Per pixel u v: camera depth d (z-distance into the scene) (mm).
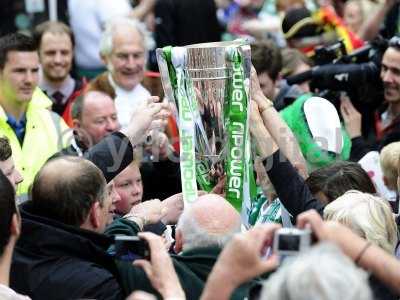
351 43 19797
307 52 20562
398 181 13352
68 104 18516
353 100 17625
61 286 10438
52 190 10680
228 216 10117
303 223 8102
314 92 17547
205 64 11844
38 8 24156
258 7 27906
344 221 11070
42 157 15484
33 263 10539
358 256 7988
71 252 10586
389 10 21828
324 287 6809
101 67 23516
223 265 7969
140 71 18250
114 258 10555
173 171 14602
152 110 12188
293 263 6996
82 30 23453
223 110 11891
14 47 15484
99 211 10875
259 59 16984
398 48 17062
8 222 9320
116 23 18391
